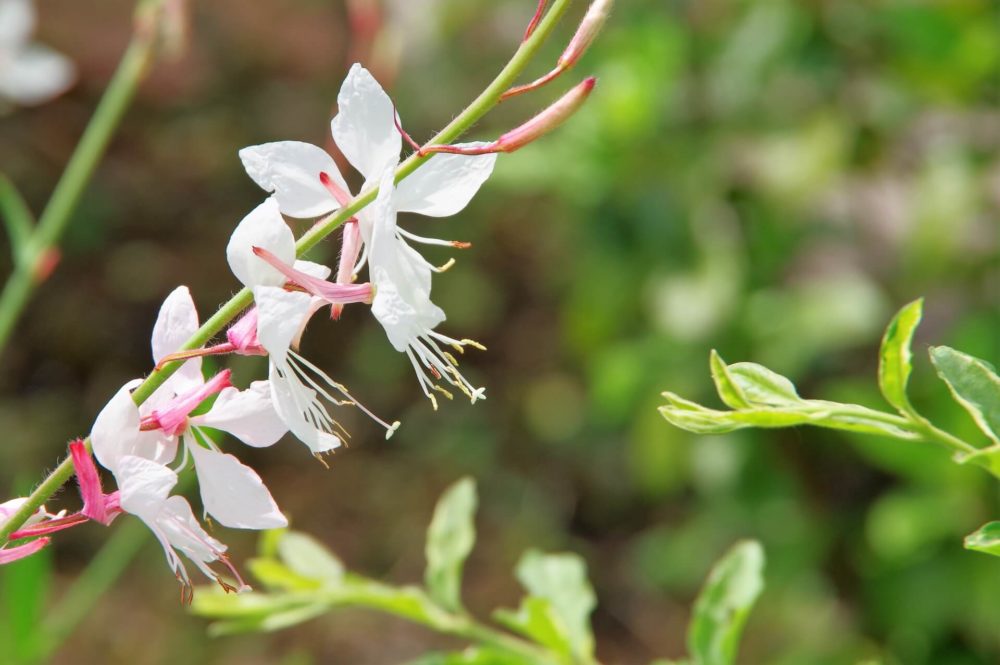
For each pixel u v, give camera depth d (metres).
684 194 0.77
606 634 0.99
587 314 0.83
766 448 0.77
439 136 0.38
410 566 1.04
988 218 0.75
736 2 0.79
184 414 0.39
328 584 0.44
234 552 0.96
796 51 0.76
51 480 0.38
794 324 0.76
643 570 0.98
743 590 0.43
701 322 0.75
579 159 0.78
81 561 0.96
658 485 0.81
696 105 0.78
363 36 0.58
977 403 0.39
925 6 0.71
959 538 0.68
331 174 0.38
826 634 0.78
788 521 0.77
